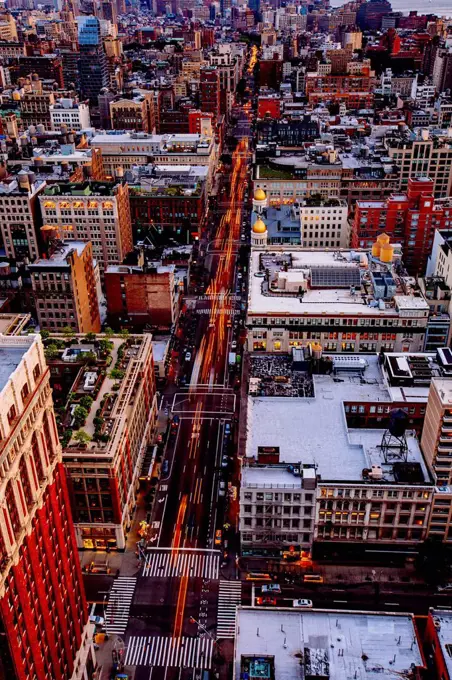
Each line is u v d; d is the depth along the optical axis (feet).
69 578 399.65
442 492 504.84
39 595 343.87
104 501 524.93
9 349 342.64
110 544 546.67
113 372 593.83
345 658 397.60
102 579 523.70
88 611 493.77
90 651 446.19
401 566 533.14
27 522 323.78
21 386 320.09
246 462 529.86
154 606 500.74
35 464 341.00
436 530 522.47
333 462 537.24
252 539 531.50
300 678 387.96
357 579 519.60
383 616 424.46
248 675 380.78
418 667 389.19
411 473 517.96
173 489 609.01
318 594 506.07
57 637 377.91
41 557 351.67
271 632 414.62
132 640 476.13
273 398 613.11
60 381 631.56
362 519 519.60
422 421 612.29
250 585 516.73
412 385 628.69
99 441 524.93
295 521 521.24
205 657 463.42
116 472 515.91
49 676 363.35
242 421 583.99
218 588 514.27
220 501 595.47
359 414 613.11
